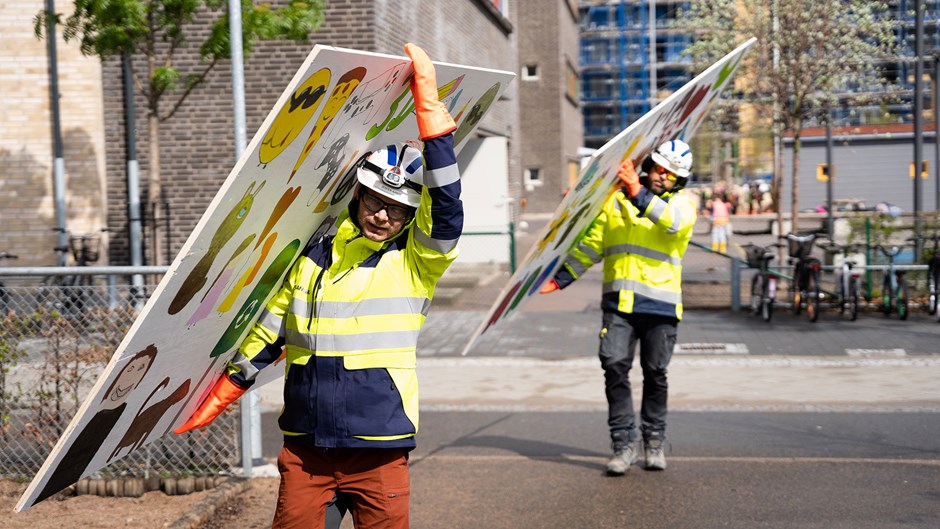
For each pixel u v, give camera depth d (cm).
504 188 2083
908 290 1428
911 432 743
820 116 1873
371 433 324
